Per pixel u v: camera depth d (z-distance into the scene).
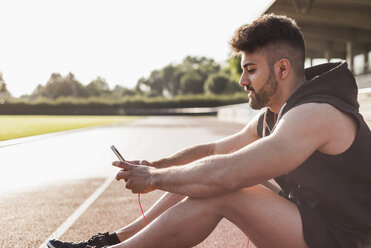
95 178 5.25
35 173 5.67
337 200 1.39
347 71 1.42
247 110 23.73
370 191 1.41
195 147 1.99
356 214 1.40
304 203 1.51
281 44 1.44
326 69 1.62
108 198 4.01
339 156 1.37
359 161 1.37
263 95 1.51
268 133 1.69
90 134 14.41
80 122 27.67
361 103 8.41
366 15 19.11
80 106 66.62
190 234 1.47
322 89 1.38
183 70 113.62
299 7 16.94
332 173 1.39
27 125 22.12
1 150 8.91
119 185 4.73
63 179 5.16
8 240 2.59
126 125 22.56
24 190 4.42
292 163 1.31
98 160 7.16
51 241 1.74
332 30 23.69
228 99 65.44
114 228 2.92
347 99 1.39
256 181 1.35
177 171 1.44
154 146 9.55
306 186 1.46
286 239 1.41
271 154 1.31
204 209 1.45
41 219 3.16
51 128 18.75
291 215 1.41
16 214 3.32
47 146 9.84
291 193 1.58
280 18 1.47
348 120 1.35
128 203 3.78
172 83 116.06
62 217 3.23
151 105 67.38
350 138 1.35
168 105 67.12
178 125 22.39
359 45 24.97
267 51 1.45
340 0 17.25
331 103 1.33
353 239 1.44
